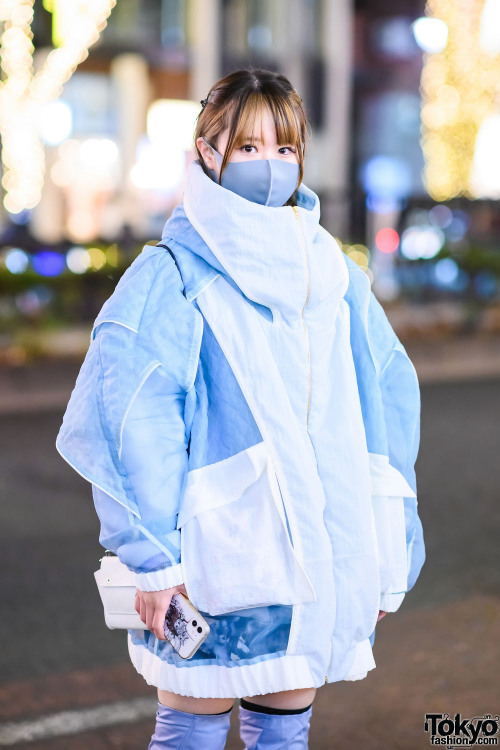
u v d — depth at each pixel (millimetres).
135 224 16891
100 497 1750
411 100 19156
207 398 1797
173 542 1716
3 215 15211
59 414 8047
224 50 17188
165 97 17125
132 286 1806
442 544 4758
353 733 2883
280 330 1791
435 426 7586
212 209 1778
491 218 13992
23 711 3068
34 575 4418
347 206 14484
